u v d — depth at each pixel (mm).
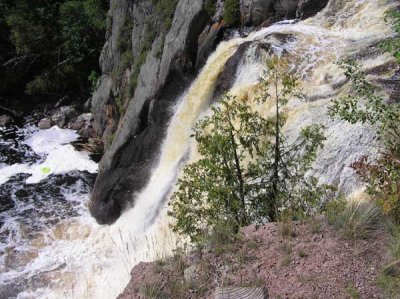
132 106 17641
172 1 17703
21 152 21203
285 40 12922
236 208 7602
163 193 13883
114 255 13492
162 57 16750
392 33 12055
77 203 17234
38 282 12703
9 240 14844
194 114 14820
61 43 26312
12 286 12602
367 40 12180
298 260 6230
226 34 15641
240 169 7812
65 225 15734
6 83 26016
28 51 25594
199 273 6293
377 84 10141
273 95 11352
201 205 8195
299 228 6828
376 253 6160
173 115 16219
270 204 7719
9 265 13539
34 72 26953
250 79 12867
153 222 13547
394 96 9602
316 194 7586
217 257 6520
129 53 20156
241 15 15414
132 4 19953
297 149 8086
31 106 25422
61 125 23562
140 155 16469
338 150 9352
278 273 6086
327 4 14109
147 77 17359
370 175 7305
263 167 8172
